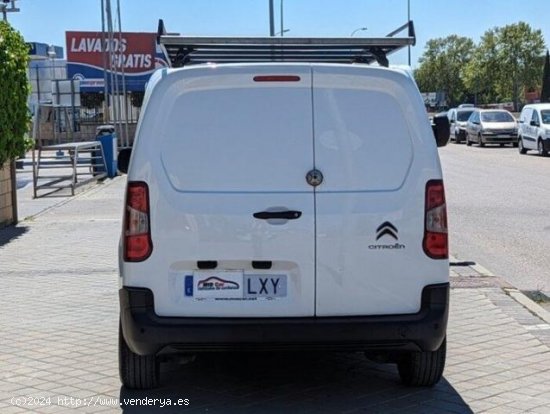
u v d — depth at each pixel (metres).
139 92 44.53
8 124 13.04
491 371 5.76
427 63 130.00
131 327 4.63
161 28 5.61
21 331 6.96
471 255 10.88
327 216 4.64
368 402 5.14
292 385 5.50
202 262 4.62
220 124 4.66
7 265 10.30
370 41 5.53
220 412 4.96
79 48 44.69
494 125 39.06
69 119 36.22
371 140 4.70
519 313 7.48
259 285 4.64
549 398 5.20
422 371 5.21
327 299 4.66
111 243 12.08
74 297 8.34
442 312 4.71
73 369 5.85
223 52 6.22
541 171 24.78
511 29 88.56
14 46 13.42
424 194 4.71
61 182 21.56
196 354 5.38
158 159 4.64
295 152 4.66
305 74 4.67
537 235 12.48
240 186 4.64
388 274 4.68
